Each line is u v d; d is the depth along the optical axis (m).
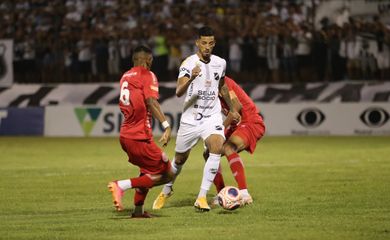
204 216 15.45
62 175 24.39
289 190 19.81
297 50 42.38
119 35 44.69
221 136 16.20
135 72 15.03
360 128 42.09
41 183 22.17
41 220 15.24
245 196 16.84
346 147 34.16
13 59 46.50
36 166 27.56
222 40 42.75
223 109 17.88
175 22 45.09
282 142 37.91
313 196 18.52
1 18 48.59
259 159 29.31
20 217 15.78
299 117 42.81
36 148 36.19
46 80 46.44
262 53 42.66
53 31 47.31
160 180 15.16
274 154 31.42
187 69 16.28
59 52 46.03
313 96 42.66
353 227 13.84
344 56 41.91
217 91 16.52
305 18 45.31
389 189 19.61
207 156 17.81
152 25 45.12
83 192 20.08
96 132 45.28
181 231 13.62
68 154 32.72
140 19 46.47
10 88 46.72
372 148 33.31
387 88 41.62
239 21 44.19
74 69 45.81
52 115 45.88
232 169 17.09
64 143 39.38
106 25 46.66
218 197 15.72
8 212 16.56
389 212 15.76
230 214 15.68
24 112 46.25
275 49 42.50
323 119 42.50
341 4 44.59
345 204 17.00
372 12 44.50
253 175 23.72
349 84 42.19
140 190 15.16
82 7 48.34
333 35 42.00
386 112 41.59
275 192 19.42
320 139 39.53
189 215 15.64
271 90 43.16
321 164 26.89
